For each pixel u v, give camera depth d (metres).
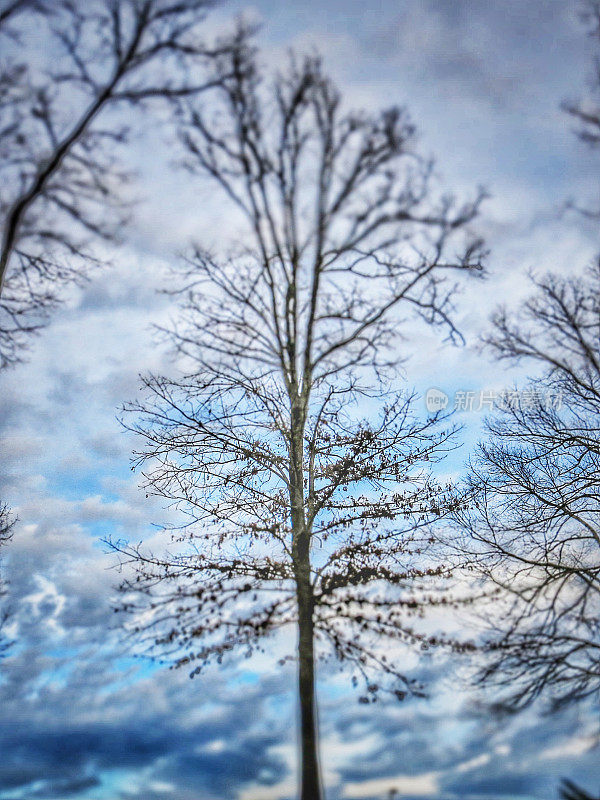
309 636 12.16
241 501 15.78
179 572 15.11
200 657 13.16
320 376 14.58
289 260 13.08
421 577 14.98
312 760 10.67
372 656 12.70
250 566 14.30
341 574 14.29
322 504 14.59
